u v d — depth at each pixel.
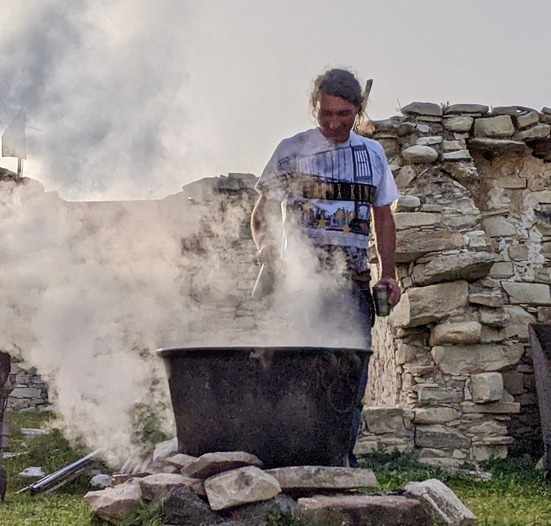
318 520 3.37
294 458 3.61
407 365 7.91
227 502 3.41
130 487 3.88
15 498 5.34
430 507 3.76
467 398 7.69
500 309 7.82
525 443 7.80
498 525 4.22
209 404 3.62
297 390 3.56
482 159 8.55
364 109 4.38
